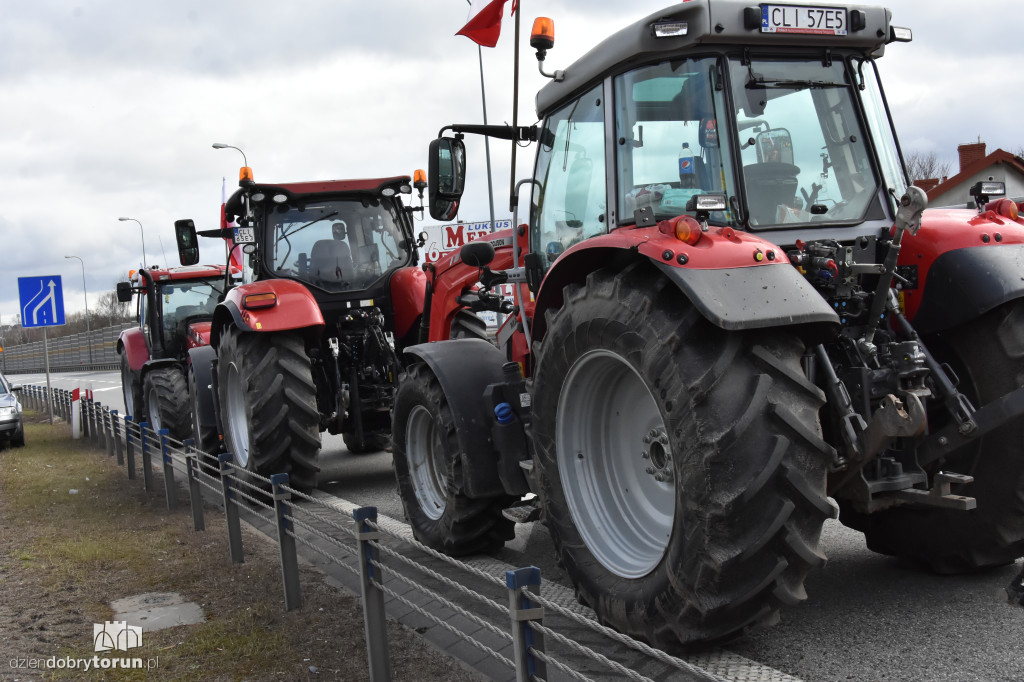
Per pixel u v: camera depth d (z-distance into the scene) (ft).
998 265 11.69
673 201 12.29
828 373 10.88
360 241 26.99
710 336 10.20
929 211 13.39
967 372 12.12
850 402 10.93
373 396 26.22
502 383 15.81
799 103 12.35
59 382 124.77
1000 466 12.10
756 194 11.95
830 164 12.39
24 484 29.76
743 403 9.79
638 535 12.18
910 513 13.30
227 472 17.95
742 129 11.96
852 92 12.69
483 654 12.15
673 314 10.44
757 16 11.67
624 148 12.82
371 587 11.52
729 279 10.00
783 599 9.96
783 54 12.37
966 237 12.02
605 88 13.09
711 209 10.71
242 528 21.63
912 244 12.31
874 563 14.47
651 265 11.17
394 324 26.78
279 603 15.12
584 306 11.85
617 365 11.89
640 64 12.54
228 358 24.89
